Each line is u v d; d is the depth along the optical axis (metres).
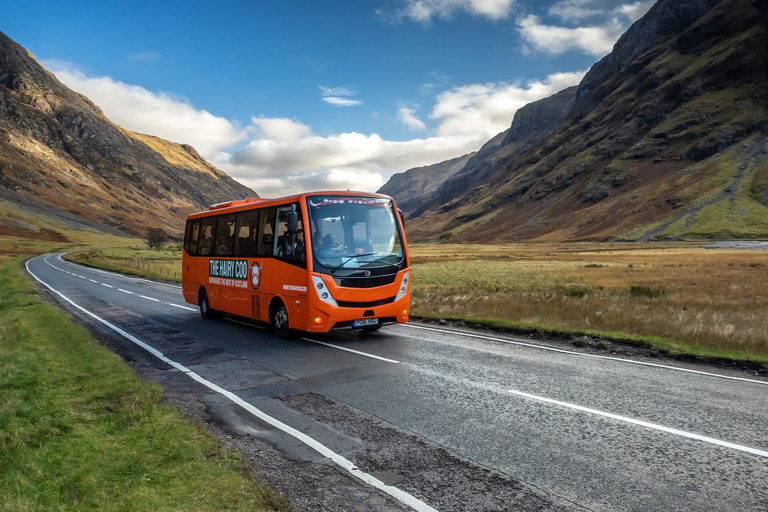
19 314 15.67
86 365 8.38
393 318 11.42
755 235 147.25
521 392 7.16
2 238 144.62
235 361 9.57
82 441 5.00
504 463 4.76
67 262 64.38
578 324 12.91
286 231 11.45
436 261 71.75
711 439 5.28
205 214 16.14
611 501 4.00
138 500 3.75
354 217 11.45
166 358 9.93
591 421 5.89
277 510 3.79
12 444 4.74
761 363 8.51
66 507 3.62
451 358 9.55
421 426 5.83
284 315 11.73
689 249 101.50
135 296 23.39
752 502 3.96
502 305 16.42
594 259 68.94
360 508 3.94
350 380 8.00
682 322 12.19
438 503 4.01
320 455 5.01
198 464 4.51
